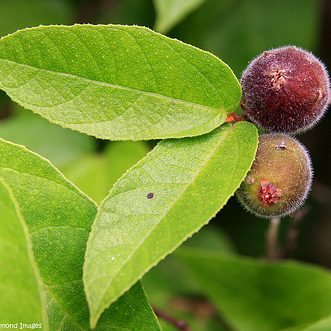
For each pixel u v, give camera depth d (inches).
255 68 8.7
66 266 8.3
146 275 12.5
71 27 8.5
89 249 7.9
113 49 8.6
